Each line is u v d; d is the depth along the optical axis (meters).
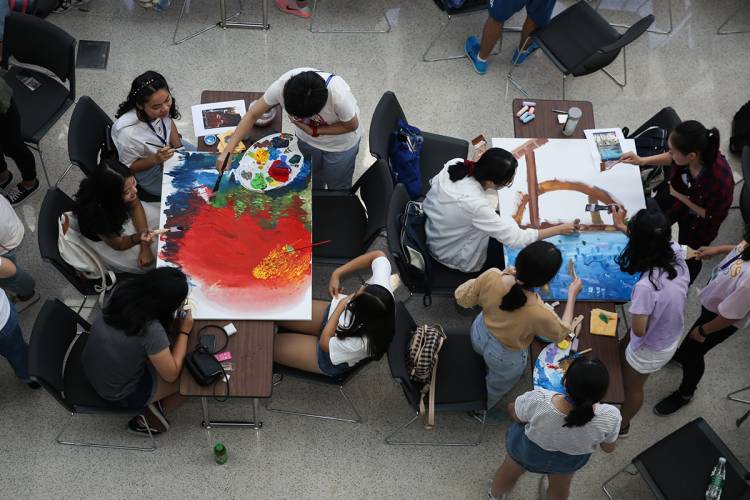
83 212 3.98
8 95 4.40
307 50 6.06
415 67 6.07
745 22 6.50
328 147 4.58
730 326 4.10
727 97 6.10
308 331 4.22
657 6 6.56
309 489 4.27
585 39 5.53
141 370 3.76
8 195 5.16
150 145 4.35
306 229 4.18
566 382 3.18
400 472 4.36
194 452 4.33
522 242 4.14
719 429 4.61
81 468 4.24
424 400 4.07
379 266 4.01
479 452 4.45
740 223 5.45
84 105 4.47
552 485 3.90
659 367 3.98
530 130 4.79
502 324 3.72
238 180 4.33
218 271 3.99
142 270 4.33
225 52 5.99
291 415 4.50
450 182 4.14
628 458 4.48
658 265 3.63
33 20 4.82
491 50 5.92
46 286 4.86
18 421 4.36
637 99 6.05
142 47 5.95
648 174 4.83
